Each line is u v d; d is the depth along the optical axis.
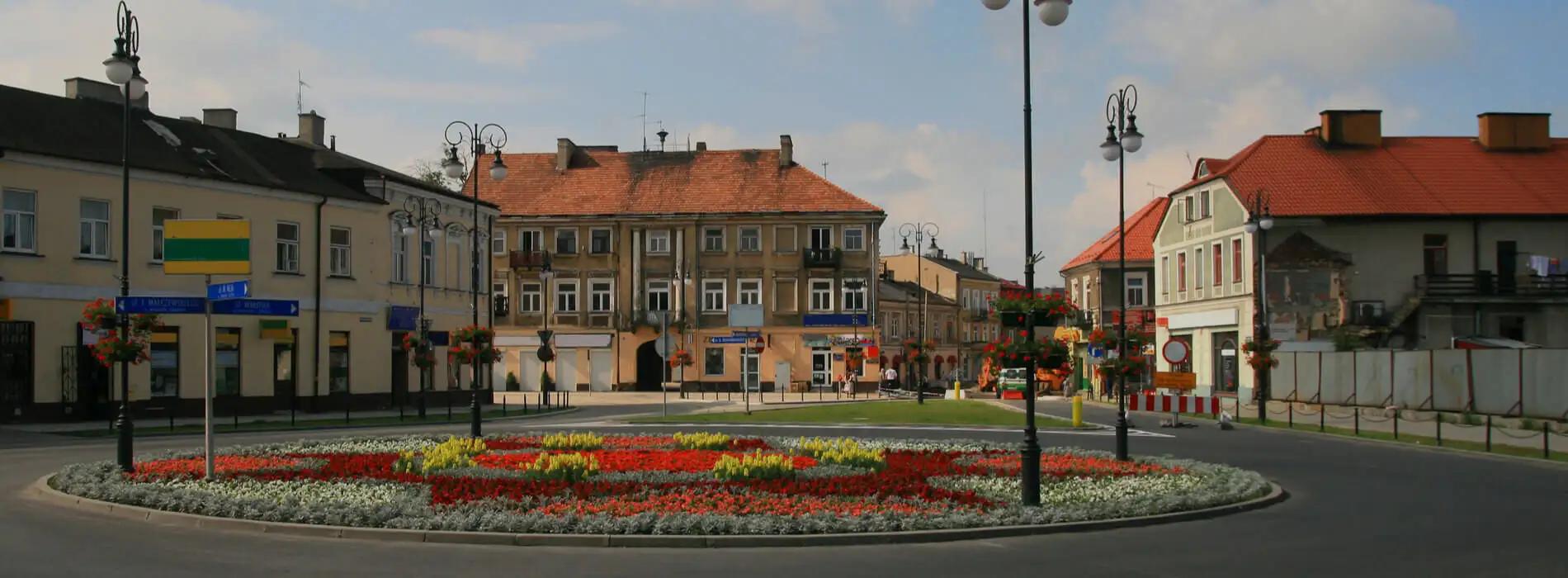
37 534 13.92
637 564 12.36
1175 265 63.94
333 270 44.94
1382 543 14.06
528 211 74.81
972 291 116.00
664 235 74.25
